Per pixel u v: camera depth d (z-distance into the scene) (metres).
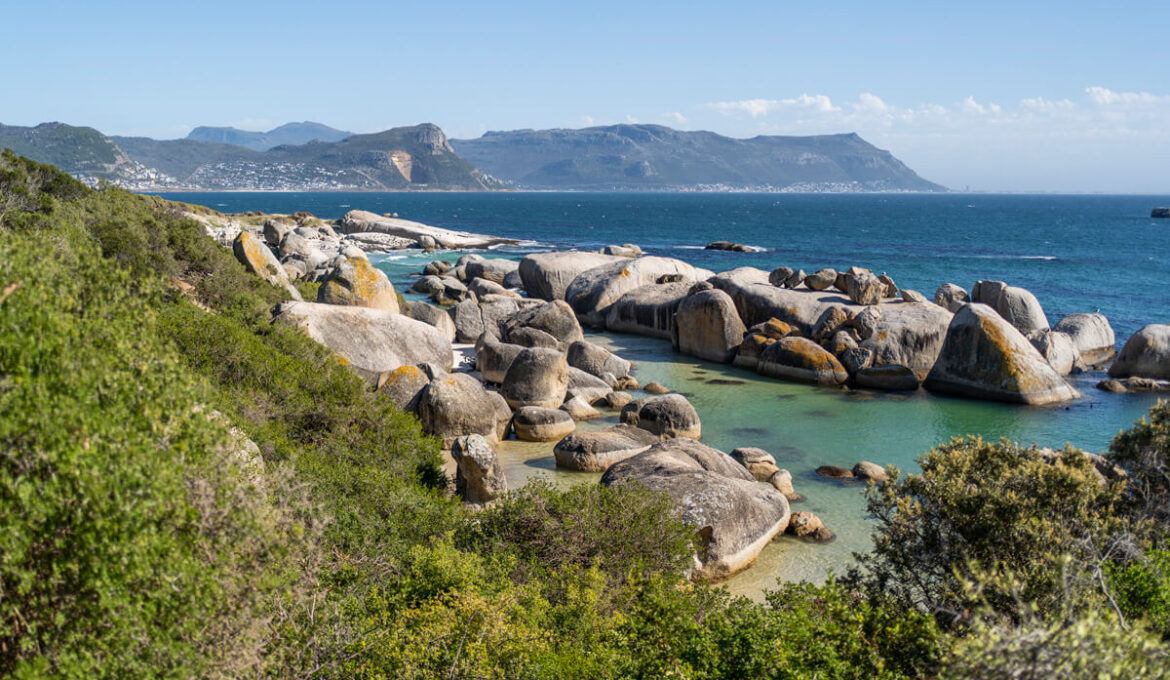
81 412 6.04
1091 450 26.19
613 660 9.63
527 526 14.97
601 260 53.09
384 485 15.79
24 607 6.02
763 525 17.95
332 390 20.94
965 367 32.59
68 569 6.06
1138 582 9.42
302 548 9.41
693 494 17.36
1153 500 13.17
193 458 6.97
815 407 30.78
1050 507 11.29
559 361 28.70
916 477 12.38
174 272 28.69
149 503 6.16
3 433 5.75
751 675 8.79
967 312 33.09
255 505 7.44
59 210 28.55
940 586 10.80
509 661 9.45
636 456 20.11
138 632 6.16
